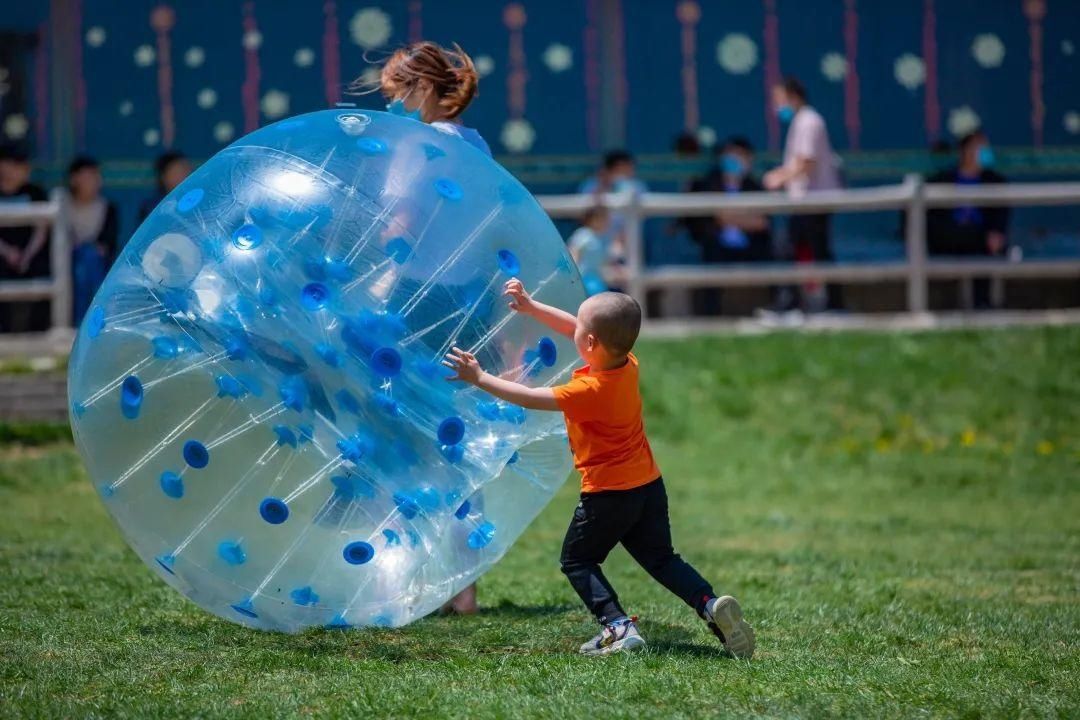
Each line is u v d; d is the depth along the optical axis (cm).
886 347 1638
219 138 1861
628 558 995
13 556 897
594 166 1898
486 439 583
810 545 1041
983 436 1468
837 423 1495
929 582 852
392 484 570
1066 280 1866
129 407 584
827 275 1683
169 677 561
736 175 1752
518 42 1888
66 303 1553
